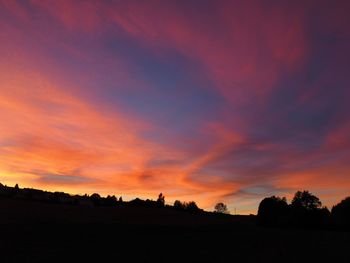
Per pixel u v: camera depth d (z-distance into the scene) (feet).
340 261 81.97
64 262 72.18
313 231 158.71
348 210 192.95
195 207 309.42
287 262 79.41
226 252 91.15
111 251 86.89
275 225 190.80
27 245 88.99
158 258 80.07
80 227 136.77
